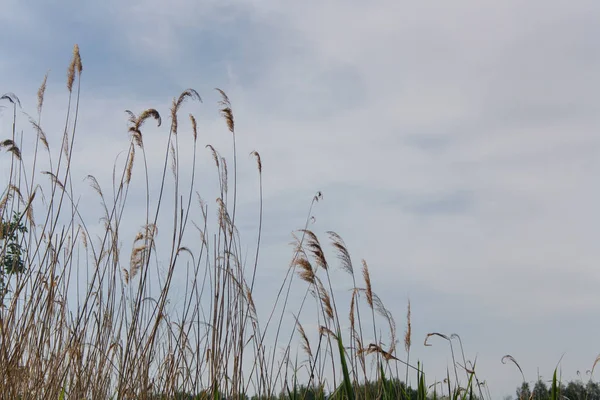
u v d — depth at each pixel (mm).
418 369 7223
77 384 7074
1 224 7105
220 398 7320
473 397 7371
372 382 7398
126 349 7223
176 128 8148
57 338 7352
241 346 7488
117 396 7035
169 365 7426
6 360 6340
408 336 7777
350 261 7738
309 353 7582
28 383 6664
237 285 7641
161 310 7316
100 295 7680
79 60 8062
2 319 6477
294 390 7383
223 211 8039
